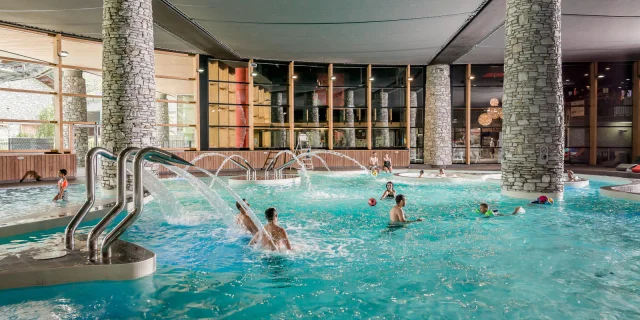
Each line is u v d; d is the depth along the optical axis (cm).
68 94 1496
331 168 2066
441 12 1391
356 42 1777
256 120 2155
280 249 559
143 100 1076
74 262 421
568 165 2133
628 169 1603
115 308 365
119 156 457
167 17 1405
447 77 2219
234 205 951
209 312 359
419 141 2309
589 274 457
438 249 566
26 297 385
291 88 2178
